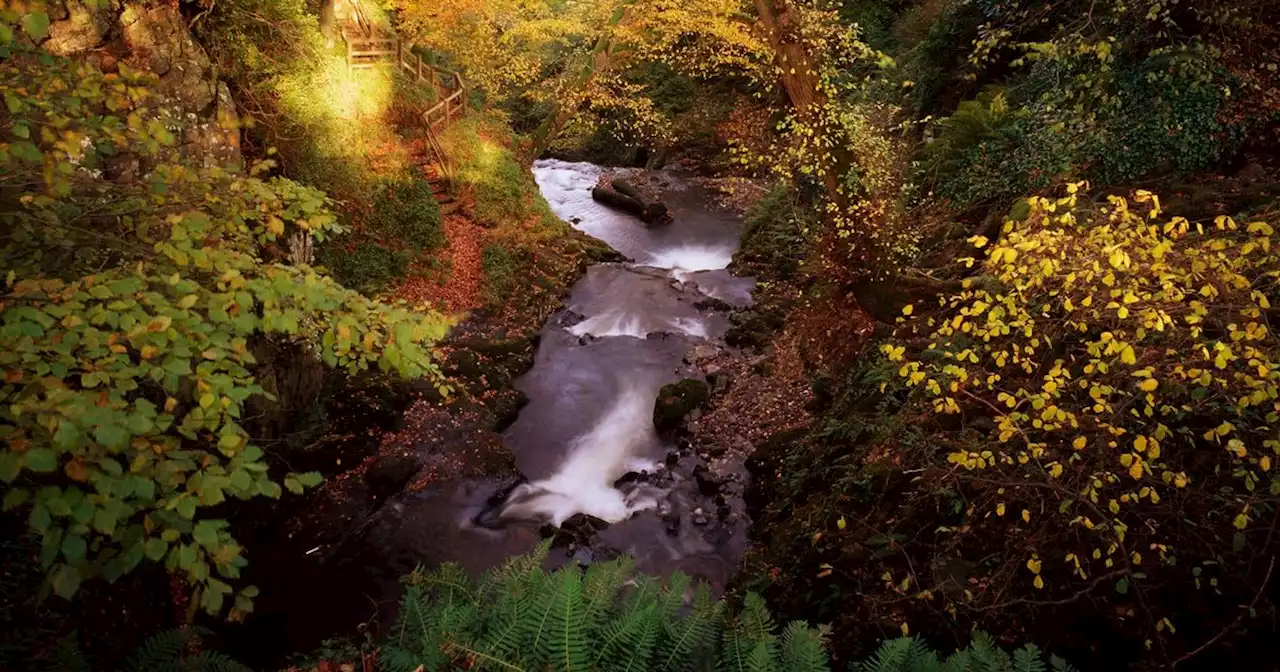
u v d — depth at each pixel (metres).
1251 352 3.74
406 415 10.41
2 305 2.74
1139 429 5.28
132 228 4.02
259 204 4.40
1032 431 5.78
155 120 3.88
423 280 13.19
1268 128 8.49
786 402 10.62
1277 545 4.61
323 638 7.21
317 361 9.46
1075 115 8.71
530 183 17.95
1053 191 9.55
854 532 6.47
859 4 19.86
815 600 6.24
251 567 7.91
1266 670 4.31
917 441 6.83
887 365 8.43
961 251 9.93
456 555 8.42
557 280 15.14
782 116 20.78
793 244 15.02
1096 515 5.17
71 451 2.41
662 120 22.59
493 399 11.19
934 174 11.96
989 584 5.24
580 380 12.12
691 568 8.15
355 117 13.13
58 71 3.79
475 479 9.60
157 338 2.89
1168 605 4.73
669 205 20.25
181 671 3.79
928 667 3.45
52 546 2.27
